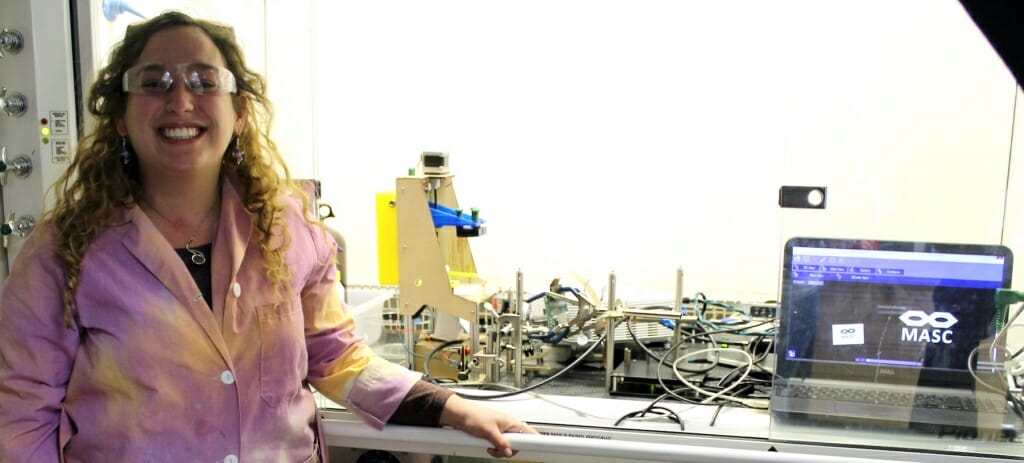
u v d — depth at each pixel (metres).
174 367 0.88
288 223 1.05
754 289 1.87
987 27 0.91
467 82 1.97
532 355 1.45
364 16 1.98
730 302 1.59
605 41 1.89
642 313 1.37
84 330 0.88
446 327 1.51
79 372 0.87
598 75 1.91
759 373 1.33
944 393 1.14
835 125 1.18
